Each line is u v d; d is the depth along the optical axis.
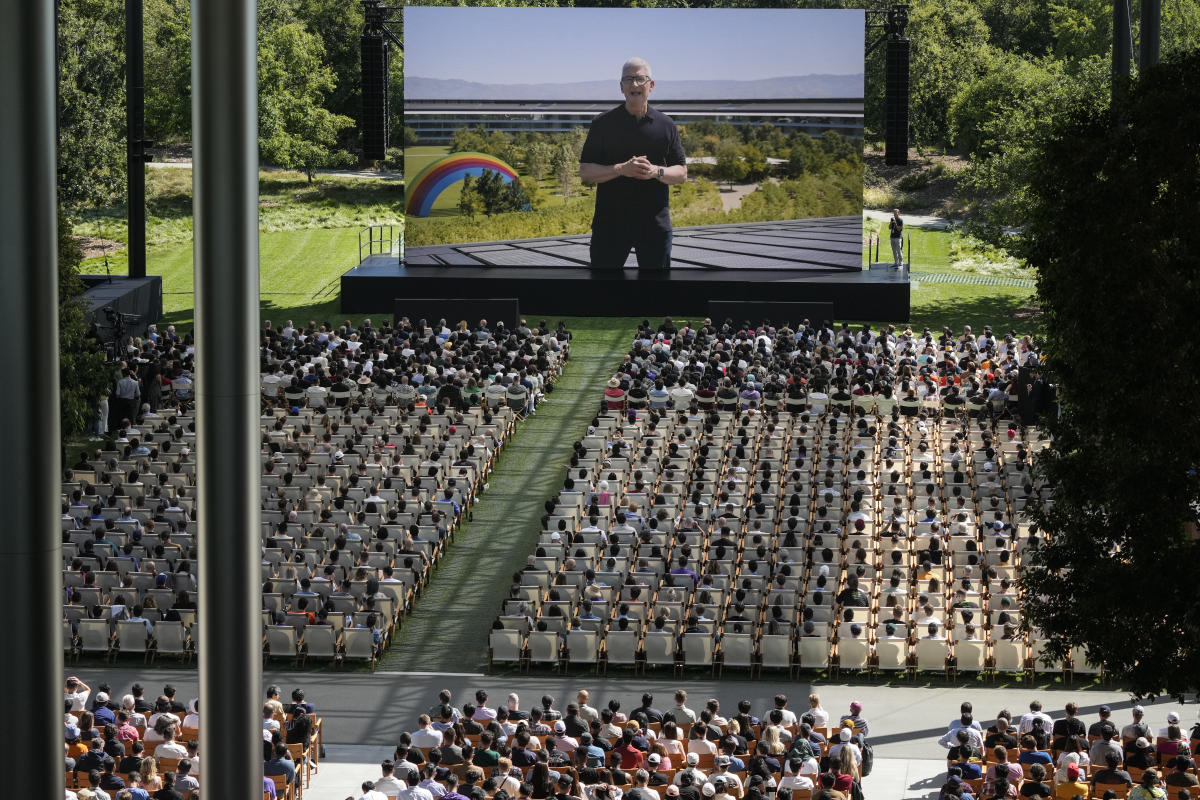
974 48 83.62
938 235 73.06
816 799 17.92
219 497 12.48
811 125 55.34
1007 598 27.88
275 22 86.62
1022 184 55.66
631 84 55.28
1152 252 16.52
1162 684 17.16
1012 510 33.16
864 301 53.56
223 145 12.14
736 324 50.31
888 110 53.03
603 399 42.09
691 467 35.06
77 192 74.62
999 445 36.97
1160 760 21.06
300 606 28.12
